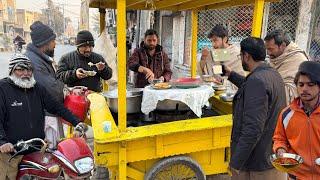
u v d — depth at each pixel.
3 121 2.62
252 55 2.34
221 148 3.28
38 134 2.80
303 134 2.02
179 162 3.04
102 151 2.81
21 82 2.63
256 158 2.37
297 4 7.08
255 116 2.19
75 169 2.24
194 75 4.61
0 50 32.22
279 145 2.13
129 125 3.30
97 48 4.91
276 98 2.29
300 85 1.96
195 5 3.98
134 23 12.06
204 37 7.37
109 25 9.56
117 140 2.73
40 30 3.25
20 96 2.67
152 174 2.97
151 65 4.33
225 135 3.15
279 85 2.32
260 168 2.38
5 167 2.60
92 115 3.29
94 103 3.71
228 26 7.30
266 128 2.31
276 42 3.30
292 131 2.09
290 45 3.34
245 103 2.26
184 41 8.39
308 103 1.99
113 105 3.38
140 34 10.94
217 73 3.12
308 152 2.02
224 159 3.34
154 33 4.25
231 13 7.24
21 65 2.61
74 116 2.90
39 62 3.23
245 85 2.32
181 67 8.34
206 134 3.09
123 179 2.90
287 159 1.95
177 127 2.97
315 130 1.97
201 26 7.34
